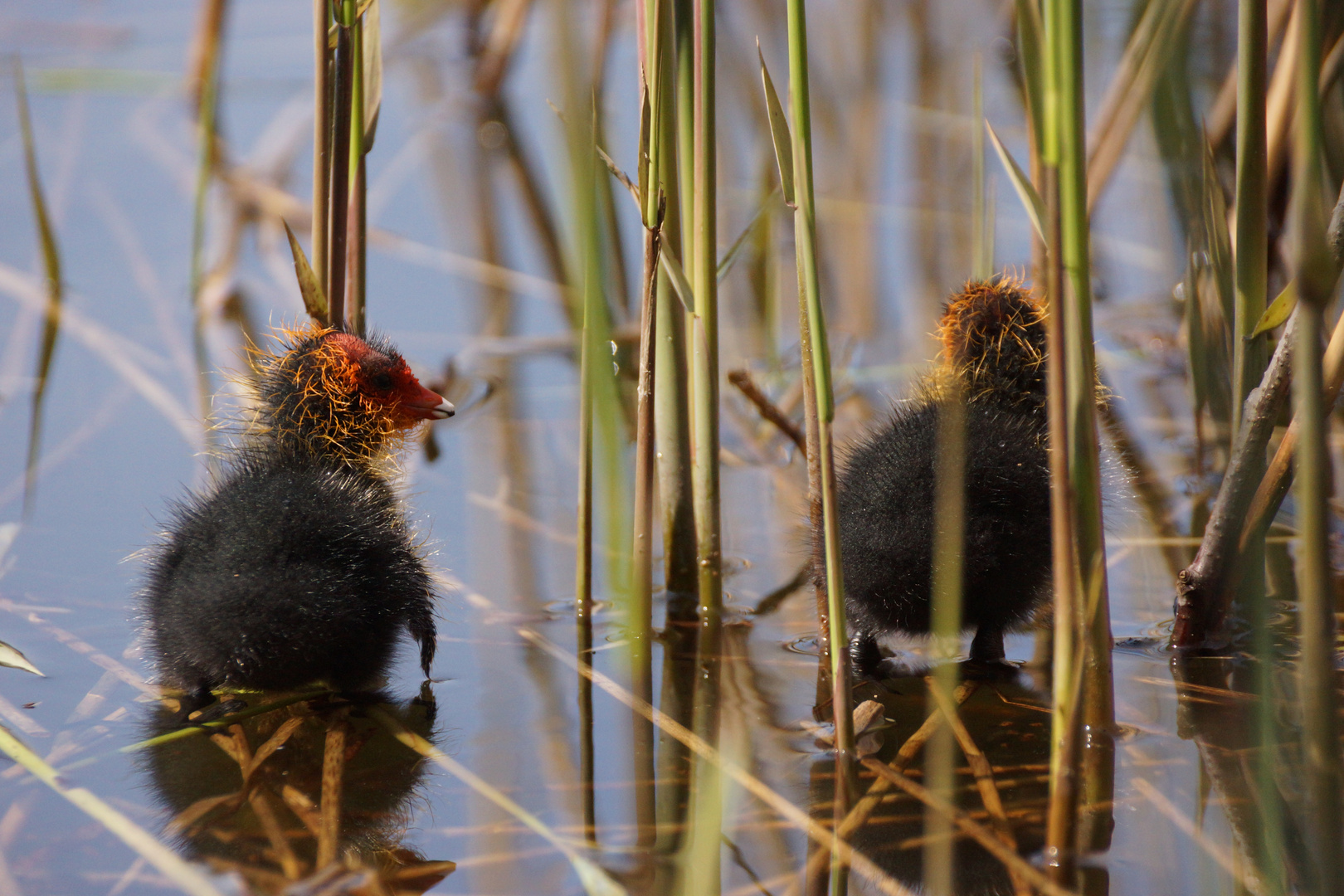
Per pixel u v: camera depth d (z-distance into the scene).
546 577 10.59
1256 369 8.78
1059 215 6.13
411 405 10.01
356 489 9.25
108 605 9.70
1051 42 6.06
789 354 15.28
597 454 11.41
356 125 10.02
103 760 7.70
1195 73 16.44
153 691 8.59
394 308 16.14
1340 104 12.52
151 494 11.36
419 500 11.96
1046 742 7.83
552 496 12.06
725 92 19.72
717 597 10.09
